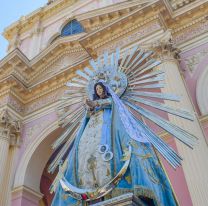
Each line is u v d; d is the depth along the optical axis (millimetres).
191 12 10117
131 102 3541
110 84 3643
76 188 2592
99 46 10742
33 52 15898
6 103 11641
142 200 2424
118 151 2674
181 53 9617
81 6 16641
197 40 9672
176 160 2756
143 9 10055
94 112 3246
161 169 2717
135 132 2746
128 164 2504
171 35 9680
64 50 13352
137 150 2625
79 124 3596
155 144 2881
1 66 12766
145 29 10047
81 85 4117
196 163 6289
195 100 8359
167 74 8203
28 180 10227
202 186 5918
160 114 7473
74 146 2994
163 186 2619
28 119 11961
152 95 3545
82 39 10945
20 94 12508
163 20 10070
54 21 17203
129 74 3869
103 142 2787
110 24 10539
